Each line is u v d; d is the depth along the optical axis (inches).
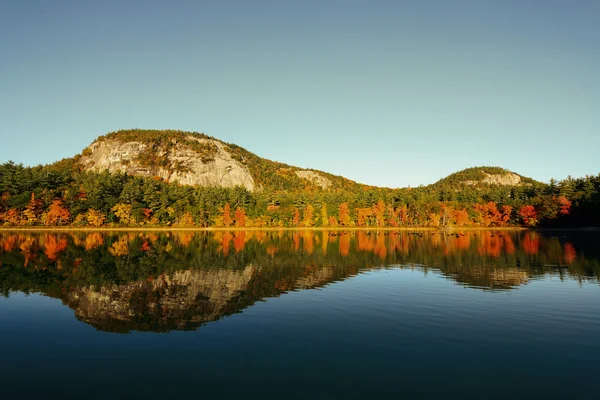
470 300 1022.4
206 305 970.7
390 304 980.6
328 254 2206.0
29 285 1230.3
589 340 708.0
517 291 1138.7
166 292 1131.9
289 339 714.8
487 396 502.0
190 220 5782.5
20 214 4869.6
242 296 1078.4
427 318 851.4
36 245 2647.6
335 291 1142.3
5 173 5017.2
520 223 6048.2
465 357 629.6
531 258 1961.1
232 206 6304.1
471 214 6195.9
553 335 737.0
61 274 1448.1
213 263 1786.4
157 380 545.0
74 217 5142.7
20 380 546.6
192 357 628.4
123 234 4065.0
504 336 730.8
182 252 2287.2
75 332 757.3
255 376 557.3
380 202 6314.0
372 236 4030.5
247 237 3858.3
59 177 5659.5
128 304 984.9
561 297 1058.1
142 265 1708.9
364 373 568.1
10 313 898.1
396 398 494.3
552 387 527.5
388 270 1567.4
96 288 1185.4
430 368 586.9
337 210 6382.9
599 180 5792.3
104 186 5388.8
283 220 6166.3
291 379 548.1
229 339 714.8
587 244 2775.6
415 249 2500.0
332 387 523.8
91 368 587.2
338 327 783.7
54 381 543.2
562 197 5413.4
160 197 5674.2
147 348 670.5
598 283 1263.5
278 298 1055.0
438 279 1352.1
